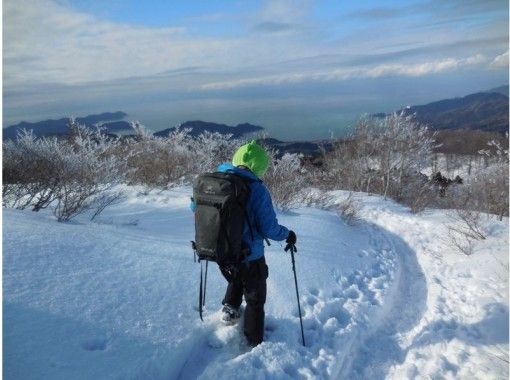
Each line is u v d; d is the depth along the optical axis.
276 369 3.22
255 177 3.39
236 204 3.20
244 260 3.36
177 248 4.86
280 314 4.13
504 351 3.67
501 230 7.71
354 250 6.89
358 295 5.07
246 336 3.50
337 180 15.95
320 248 6.28
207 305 3.87
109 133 10.09
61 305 3.15
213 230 3.16
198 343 3.44
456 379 3.34
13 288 3.14
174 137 11.38
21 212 5.09
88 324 3.07
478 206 9.80
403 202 13.88
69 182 6.42
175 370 3.11
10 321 2.81
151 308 3.52
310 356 3.55
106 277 3.70
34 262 3.55
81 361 2.72
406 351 3.96
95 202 6.61
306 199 10.30
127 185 9.02
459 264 6.33
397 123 15.12
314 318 4.16
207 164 10.71
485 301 4.73
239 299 3.75
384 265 6.53
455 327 4.29
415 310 4.98
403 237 8.74
